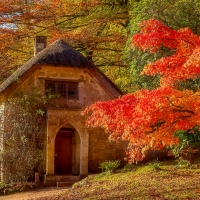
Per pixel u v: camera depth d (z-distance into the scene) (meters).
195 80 16.45
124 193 14.80
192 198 12.95
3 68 29.02
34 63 21.61
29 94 21.83
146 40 11.93
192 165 18.00
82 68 22.30
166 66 11.62
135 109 10.95
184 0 18.77
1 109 21.81
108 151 22.55
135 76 19.84
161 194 13.87
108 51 29.62
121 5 29.08
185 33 11.77
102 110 11.78
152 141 11.12
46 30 30.08
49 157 21.02
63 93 22.47
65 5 28.84
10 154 21.00
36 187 20.33
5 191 19.38
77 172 22.17
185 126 11.19
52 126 21.28
